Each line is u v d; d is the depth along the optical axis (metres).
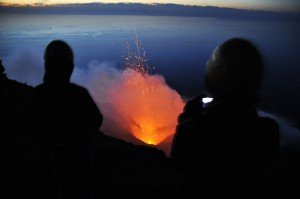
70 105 3.60
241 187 2.17
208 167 2.19
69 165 3.71
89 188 3.83
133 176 6.96
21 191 5.57
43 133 3.63
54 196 5.48
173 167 2.46
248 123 2.17
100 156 8.03
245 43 2.14
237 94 2.13
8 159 6.68
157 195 6.06
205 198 2.23
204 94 2.45
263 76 2.17
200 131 2.20
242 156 2.15
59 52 3.54
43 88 3.62
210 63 2.24
